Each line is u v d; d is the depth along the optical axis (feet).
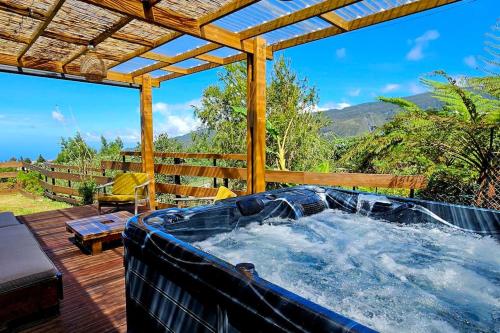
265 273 5.68
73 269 8.13
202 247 6.73
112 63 13.37
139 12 7.45
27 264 5.51
